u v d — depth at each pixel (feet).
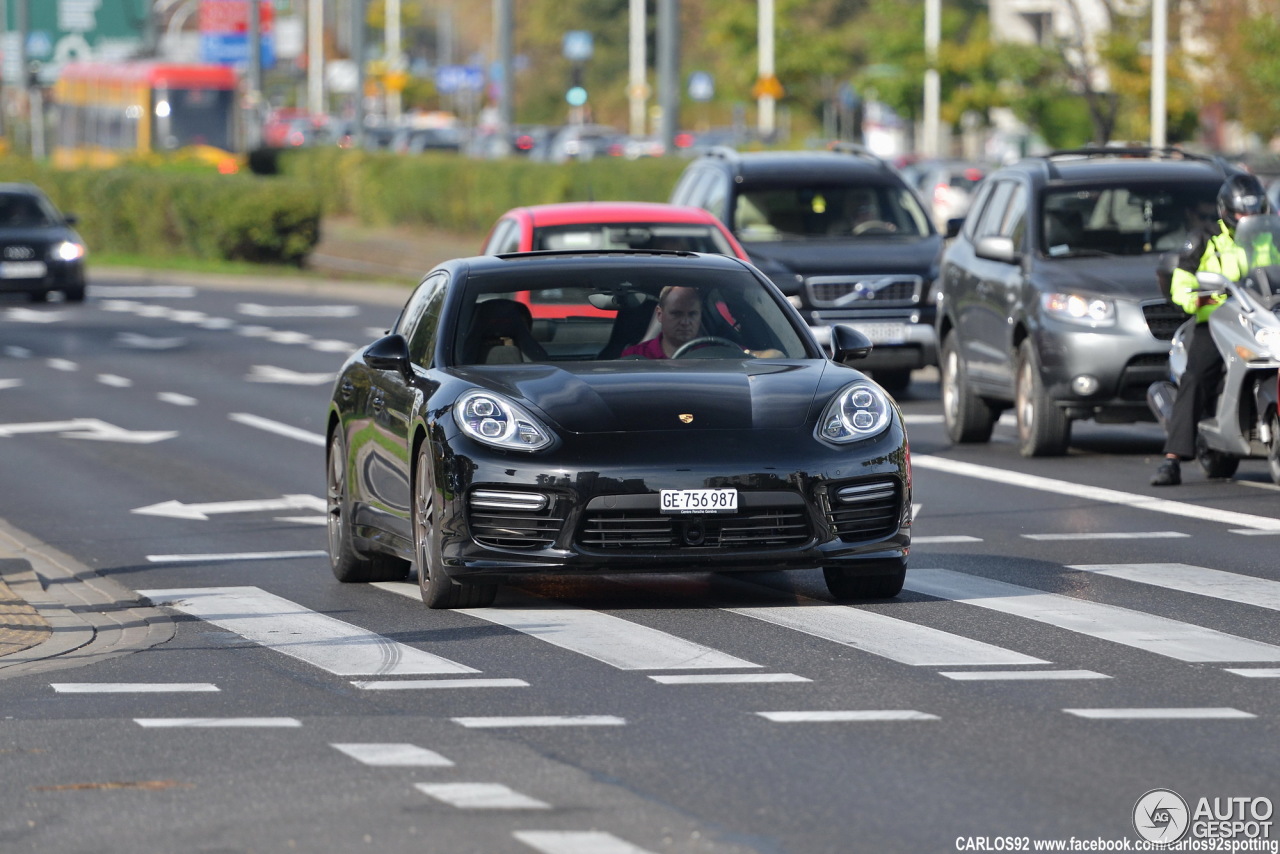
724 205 262.88
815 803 78.38
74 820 77.56
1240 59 518.37
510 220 222.07
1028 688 99.40
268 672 107.86
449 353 128.26
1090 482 181.57
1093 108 551.59
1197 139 642.63
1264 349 168.76
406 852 72.38
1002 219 211.41
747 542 117.50
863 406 121.60
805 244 257.14
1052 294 194.90
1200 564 138.10
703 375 123.75
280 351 334.03
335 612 126.93
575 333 129.39
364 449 136.05
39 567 149.38
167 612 128.77
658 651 110.11
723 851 71.92
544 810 77.77
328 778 83.30
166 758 87.56
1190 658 106.52
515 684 102.68
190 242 534.78
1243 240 174.50
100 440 227.81
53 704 100.07
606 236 215.31
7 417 249.96
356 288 460.96
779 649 110.11
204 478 197.36
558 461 117.19
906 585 130.93
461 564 119.24
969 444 214.90
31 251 428.97
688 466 116.67
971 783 81.20
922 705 95.86
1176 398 176.86
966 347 213.25
